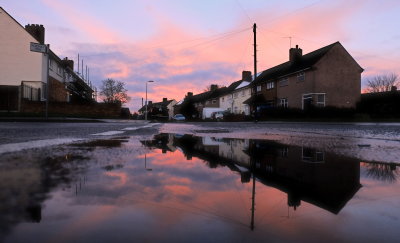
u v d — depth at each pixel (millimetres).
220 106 58844
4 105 22500
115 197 1562
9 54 25312
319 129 12156
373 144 5223
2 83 25109
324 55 29484
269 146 4754
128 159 3031
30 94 24266
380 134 8516
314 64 29125
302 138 6766
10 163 2600
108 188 1751
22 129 8711
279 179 2113
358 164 2867
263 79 40438
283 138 6750
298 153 3781
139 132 8727
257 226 1187
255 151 3982
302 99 31219
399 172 2441
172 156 3359
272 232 1134
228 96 54469
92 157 3125
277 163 2895
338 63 29859
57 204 1416
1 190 1646
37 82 25859
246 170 2471
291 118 28391
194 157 3291
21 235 1050
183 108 60156
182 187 1826
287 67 36594
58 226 1143
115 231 1112
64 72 35688
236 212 1358
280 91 35969
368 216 1331
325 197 1631
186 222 1223
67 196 1556
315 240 1070
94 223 1187
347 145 5000
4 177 2000
